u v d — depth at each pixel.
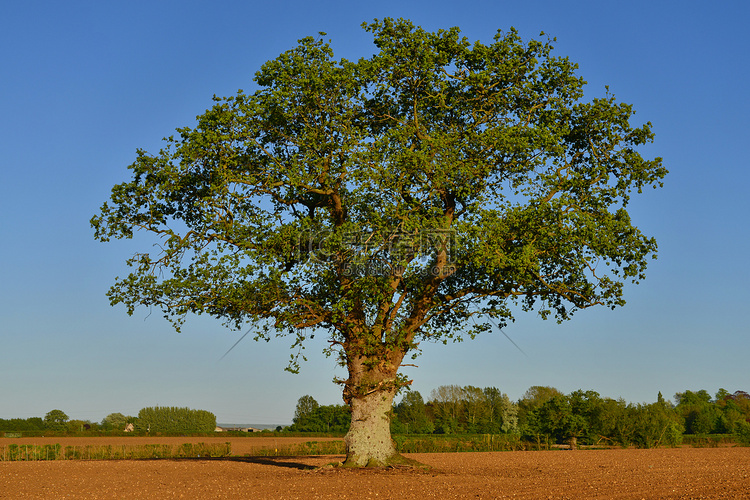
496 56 28.05
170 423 122.06
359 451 28.61
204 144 26.30
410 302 28.94
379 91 28.25
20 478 27.02
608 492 20.44
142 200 27.33
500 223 25.44
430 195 27.27
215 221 26.88
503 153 26.88
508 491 20.80
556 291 28.00
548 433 64.75
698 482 23.62
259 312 27.66
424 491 20.81
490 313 28.86
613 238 26.55
